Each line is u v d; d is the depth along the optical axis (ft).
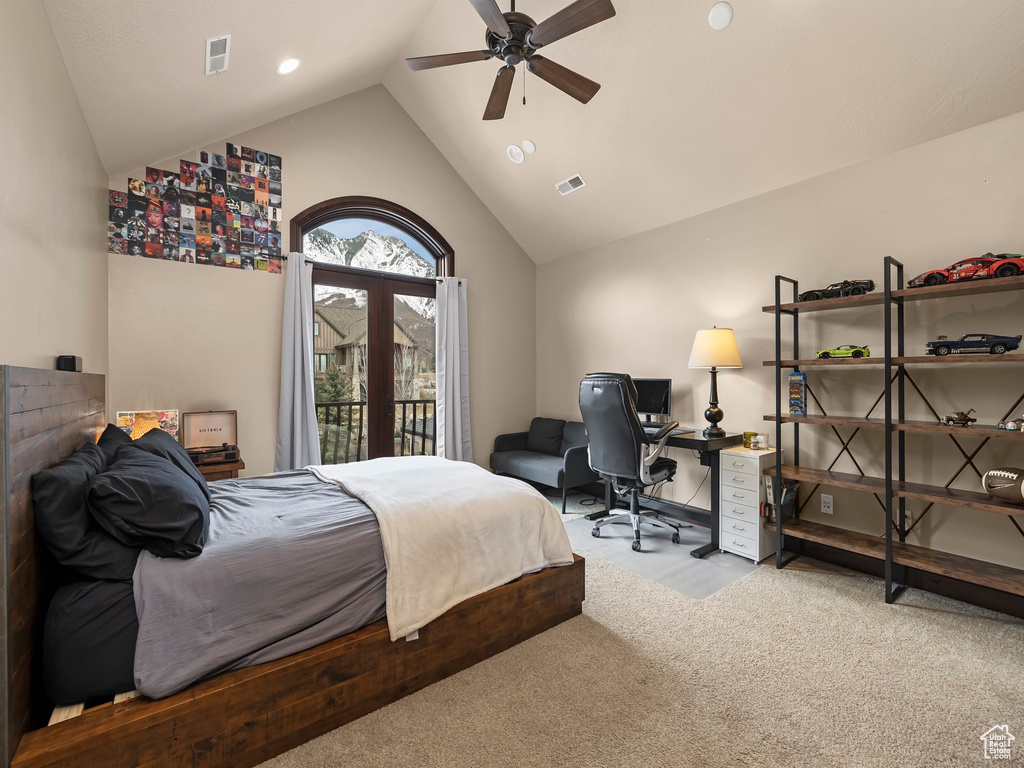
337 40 9.66
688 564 9.88
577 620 7.53
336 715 5.18
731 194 11.71
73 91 6.67
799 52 8.48
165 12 5.99
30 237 4.91
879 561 9.26
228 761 4.52
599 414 10.59
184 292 11.02
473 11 10.66
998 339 7.36
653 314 13.91
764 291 11.32
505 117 12.84
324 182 13.07
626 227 14.29
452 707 5.54
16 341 4.52
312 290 12.92
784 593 8.52
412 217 14.70
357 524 5.87
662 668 6.30
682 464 13.15
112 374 10.15
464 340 15.53
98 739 3.94
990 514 8.13
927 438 8.80
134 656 4.33
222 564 4.83
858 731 5.17
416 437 15.37
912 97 8.29
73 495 4.51
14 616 3.75
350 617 5.39
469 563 6.37
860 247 9.67
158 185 10.73
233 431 11.14
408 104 14.33
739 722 5.32
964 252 8.35
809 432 10.43
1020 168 7.77
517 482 7.89
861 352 8.88
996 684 5.96
